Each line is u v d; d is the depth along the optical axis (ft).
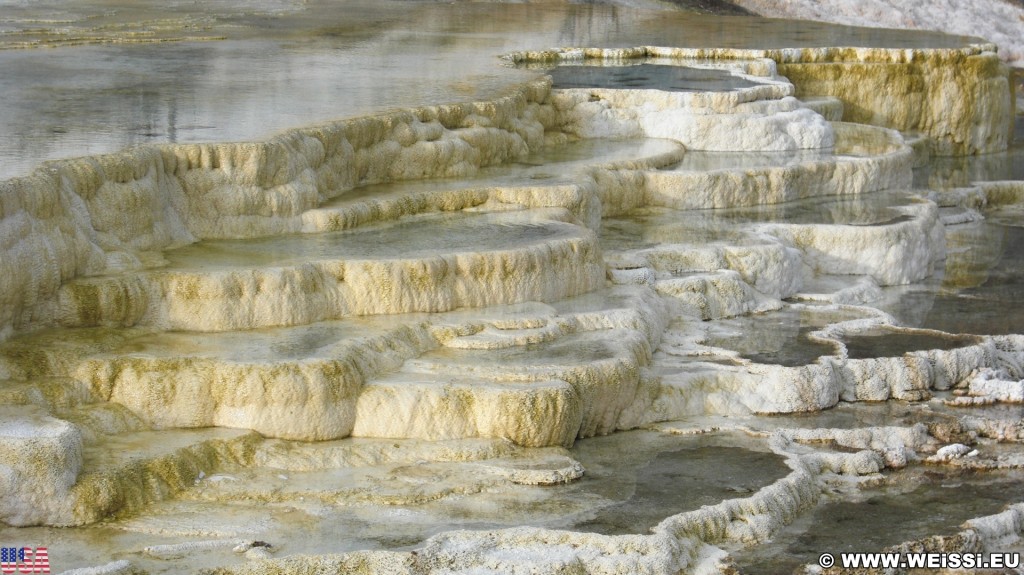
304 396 37.60
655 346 47.11
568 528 34.83
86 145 45.24
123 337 39.24
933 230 63.00
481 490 36.52
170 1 105.70
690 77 74.95
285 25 91.76
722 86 71.77
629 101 68.74
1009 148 88.48
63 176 40.22
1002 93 86.79
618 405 42.01
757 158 66.54
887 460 41.73
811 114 70.69
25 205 37.78
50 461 32.83
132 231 43.16
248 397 37.35
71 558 31.58
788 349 48.52
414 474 36.86
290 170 48.60
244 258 43.88
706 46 84.79
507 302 45.75
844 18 111.14
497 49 81.61
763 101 69.97
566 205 54.03
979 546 36.73
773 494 37.47
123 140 46.68
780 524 36.99
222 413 37.52
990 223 71.72
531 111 65.36
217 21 92.53
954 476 41.19
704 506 36.58
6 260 36.42
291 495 35.12
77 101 55.42
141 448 35.55
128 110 53.62
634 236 56.34
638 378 42.86
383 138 55.72
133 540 32.60
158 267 42.09
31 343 37.55
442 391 38.88
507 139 61.21
